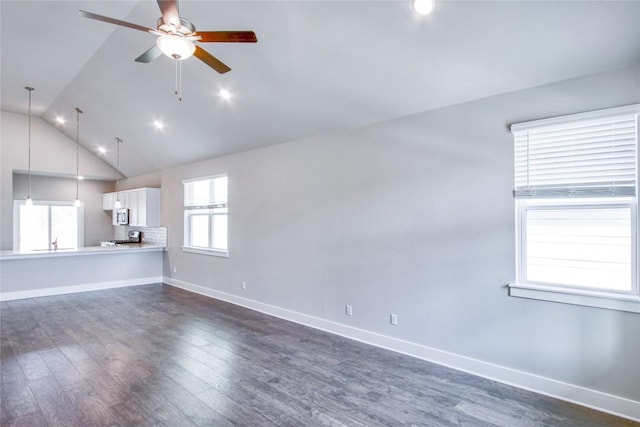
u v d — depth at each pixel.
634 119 2.43
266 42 3.29
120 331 4.26
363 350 3.65
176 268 7.02
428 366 3.26
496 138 2.98
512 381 2.88
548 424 2.36
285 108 4.10
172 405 2.60
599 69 2.50
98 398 2.69
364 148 3.89
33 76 5.16
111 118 6.07
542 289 2.73
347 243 4.05
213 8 3.12
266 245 5.06
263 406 2.59
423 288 3.42
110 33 3.98
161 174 7.46
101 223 9.05
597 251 2.60
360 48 2.98
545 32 2.37
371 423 2.38
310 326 4.44
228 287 5.76
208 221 6.32
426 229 3.40
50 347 3.73
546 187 2.75
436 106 3.31
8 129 6.84
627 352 2.43
